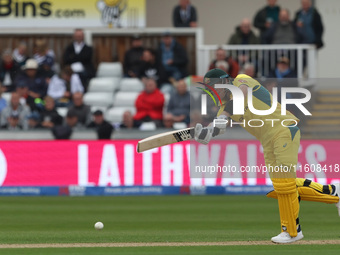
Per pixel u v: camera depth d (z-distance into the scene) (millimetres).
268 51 62750
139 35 67062
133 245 28219
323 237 30547
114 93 64812
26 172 51906
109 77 66312
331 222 37219
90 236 31453
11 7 67000
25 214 41062
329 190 28500
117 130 53500
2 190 51844
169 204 45906
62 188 51844
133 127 56250
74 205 45594
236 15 74375
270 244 28078
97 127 53438
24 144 52062
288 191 27438
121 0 66875
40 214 41031
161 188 51594
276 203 46125
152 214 40906
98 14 67062
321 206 44969
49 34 67250
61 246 28047
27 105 60000
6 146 52062
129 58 65438
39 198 49969
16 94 57250
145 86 59438
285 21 63469
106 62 67312
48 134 54125
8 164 52000
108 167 51844
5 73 64312
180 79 64625
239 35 63625
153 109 58688
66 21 67125
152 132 53656
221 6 74312
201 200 48031
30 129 54312
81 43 64688
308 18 63812
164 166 51625
